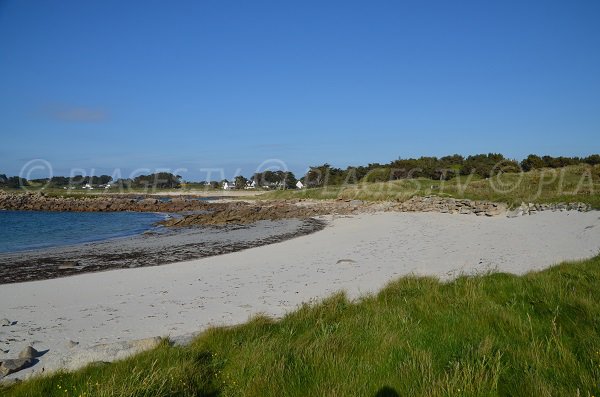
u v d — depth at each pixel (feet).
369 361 18.39
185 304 36.70
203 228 113.91
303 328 24.89
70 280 48.34
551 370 16.81
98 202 218.79
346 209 149.89
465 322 22.45
